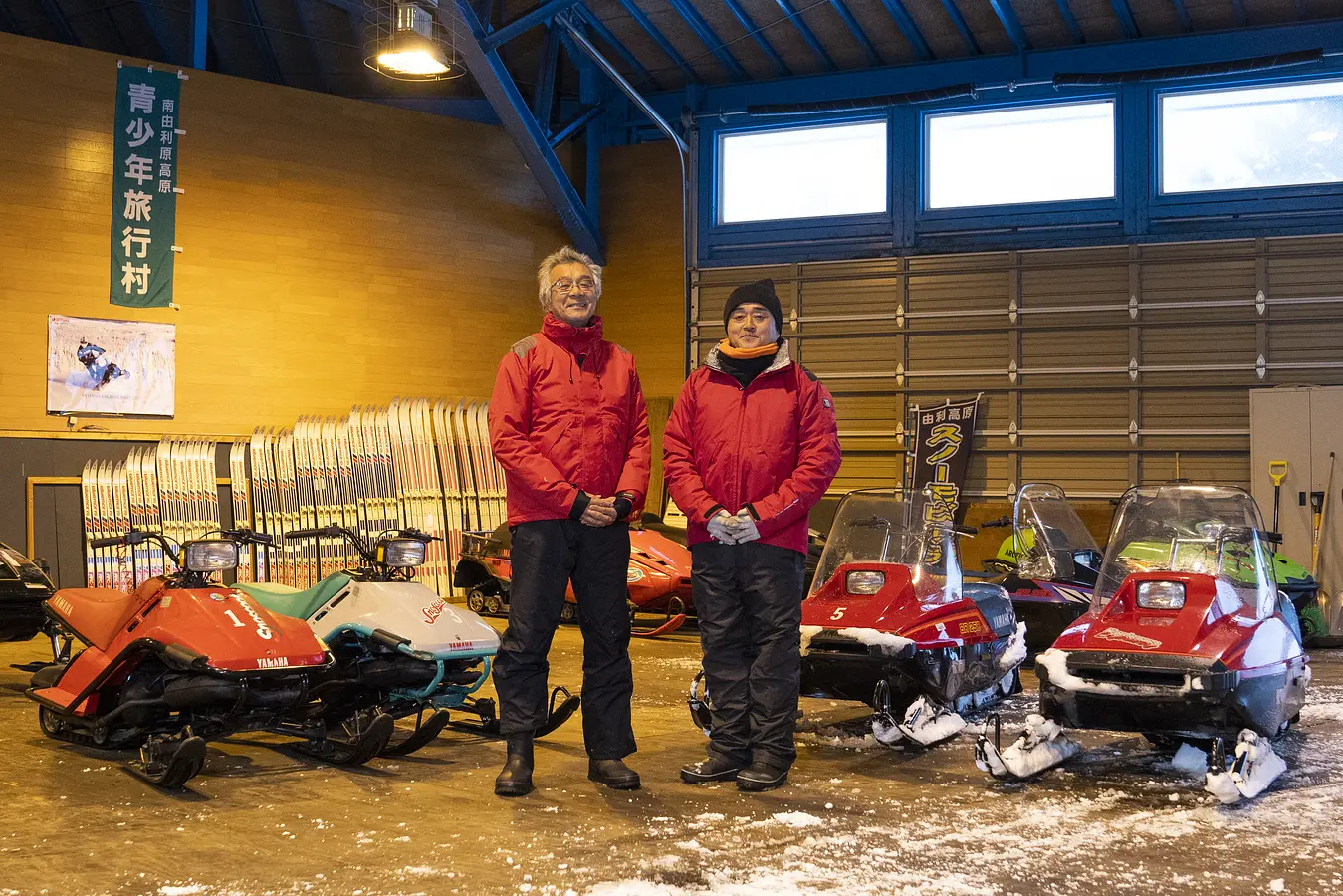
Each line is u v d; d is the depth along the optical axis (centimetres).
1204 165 1102
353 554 1077
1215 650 380
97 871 281
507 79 1108
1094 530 1111
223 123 1090
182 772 364
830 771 404
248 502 1055
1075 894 268
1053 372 1141
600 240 1302
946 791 372
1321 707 546
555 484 355
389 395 1172
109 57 1038
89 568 978
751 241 1253
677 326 1279
